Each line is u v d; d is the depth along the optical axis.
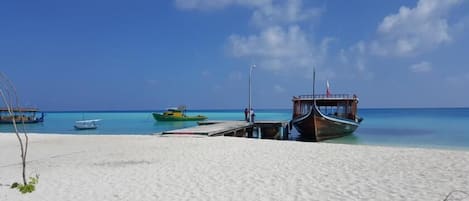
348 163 10.06
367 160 10.51
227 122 28.39
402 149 12.75
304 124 24.44
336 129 25.50
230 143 14.99
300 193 6.93
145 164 10.41
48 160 11.80
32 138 20.36
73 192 7.32
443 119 61.12
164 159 11.22
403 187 7.24
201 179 8.23
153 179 8.33
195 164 10.19
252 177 8.35
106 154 12.72
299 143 14.86
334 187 7.34
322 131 24.53
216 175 8.62
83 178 8.65
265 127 27.80
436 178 8.01
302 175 8.52
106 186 7.75
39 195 7.16
